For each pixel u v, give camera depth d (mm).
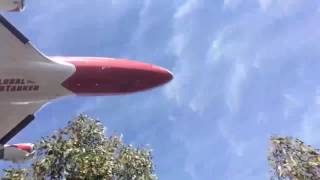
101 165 16156
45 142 17031
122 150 17859
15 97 16078
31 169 16922
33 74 15859
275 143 11891
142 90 17422
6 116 16875
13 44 15672
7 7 14461
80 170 15969
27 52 15844
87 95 17000
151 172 17828
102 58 17234
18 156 16547
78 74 16438
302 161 11414
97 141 17531
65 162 16422
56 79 16125
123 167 17375
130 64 17328
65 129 17453
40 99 16406
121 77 16984
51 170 16406
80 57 17109
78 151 16438
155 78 17453
